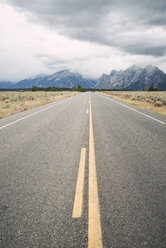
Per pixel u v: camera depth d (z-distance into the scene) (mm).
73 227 1924
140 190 2605
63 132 5934
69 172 3156
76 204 2289
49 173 3127
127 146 4547
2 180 2906
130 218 2051
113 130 6242
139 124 7344
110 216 2080
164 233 1848
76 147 4465
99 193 2527
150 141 4984
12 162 3588
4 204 2314
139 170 3238
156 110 12328
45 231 1879
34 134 5688
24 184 2781
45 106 14172
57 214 2119
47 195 2490
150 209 2201
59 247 1691
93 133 5809
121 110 11828
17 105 14820
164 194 2516
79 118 8641
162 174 3102
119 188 2650
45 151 4195
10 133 5836
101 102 18297
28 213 2146
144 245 1704
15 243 1743
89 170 3225
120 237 1791
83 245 1705
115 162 3574
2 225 1970
